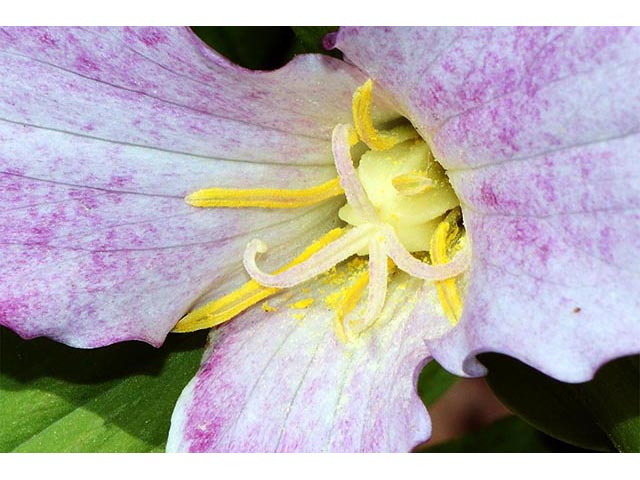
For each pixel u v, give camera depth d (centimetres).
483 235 6
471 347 6
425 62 6
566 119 6
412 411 6
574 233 6
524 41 6
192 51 6
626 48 5
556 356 6
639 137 5
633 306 5
